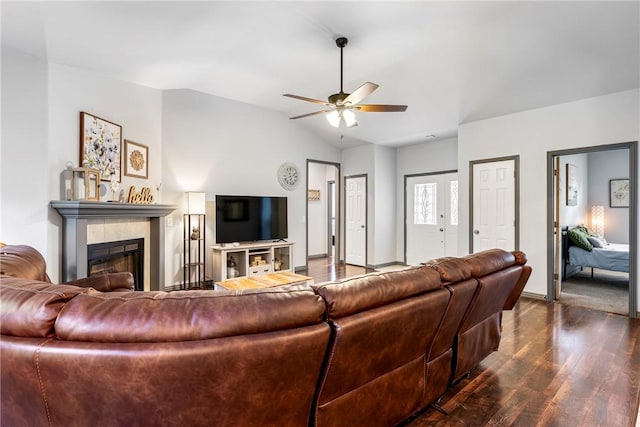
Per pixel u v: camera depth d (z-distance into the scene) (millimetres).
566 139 4066
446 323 1823
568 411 1924
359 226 6805
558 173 4344
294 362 1139
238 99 5230
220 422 1104
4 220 2846
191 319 1021
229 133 5270
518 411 1932
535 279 4352
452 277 1796
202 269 4996
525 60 3473
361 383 1480
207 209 5055
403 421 1842
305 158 6406
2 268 1557
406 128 5586
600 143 3814
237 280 3701
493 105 4414
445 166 6098
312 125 6254
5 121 2857
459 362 2098
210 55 3451
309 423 1361
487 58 3561
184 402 1037
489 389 2172
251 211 5375
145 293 1140
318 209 8180
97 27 2648
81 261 3135
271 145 5840
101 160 3574
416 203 6586
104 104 3670
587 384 2217
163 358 967
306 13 2742
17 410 1096
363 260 6711
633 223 3596
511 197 4547
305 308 1165
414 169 6602
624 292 4637
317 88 4590
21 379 1029
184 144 4781
